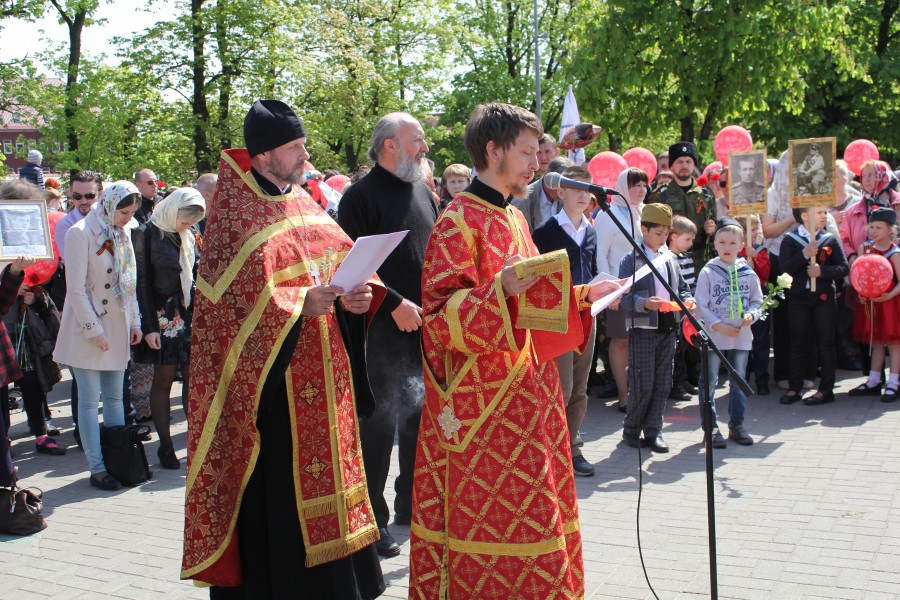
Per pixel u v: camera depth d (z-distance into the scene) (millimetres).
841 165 8047
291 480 3119
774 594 3736
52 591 4047
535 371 2930
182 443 6738
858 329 7426
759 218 8367
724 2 11242
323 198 7922
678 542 4352
